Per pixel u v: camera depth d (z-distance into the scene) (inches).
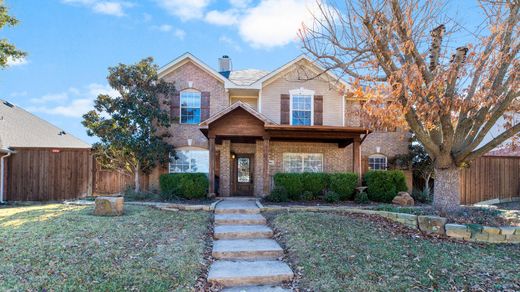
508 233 302.5
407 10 271.0
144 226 310.0
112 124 534.6
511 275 217.6
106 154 549.3
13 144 644.7
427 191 588.7
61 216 332.2
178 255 241.9
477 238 302.8
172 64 631.2
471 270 225.1
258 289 208.5
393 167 660.7
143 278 201.2
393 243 277.7
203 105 641.0
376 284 201.2
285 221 343.9
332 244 267.9
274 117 645.9
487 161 611.2
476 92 295.3
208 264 244.4
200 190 516.4
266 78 641.0
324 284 203.6
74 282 188.2
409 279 207.9
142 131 553.9
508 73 302.7
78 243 243.6
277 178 518.0
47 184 576.7
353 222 337.7
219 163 627.2
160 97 626.2
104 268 207.6
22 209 404.8
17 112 844.0
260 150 632.4
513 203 587.5
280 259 260.8
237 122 528.4
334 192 514.6
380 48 275.6
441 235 314.8
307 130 537.0
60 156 585.0
